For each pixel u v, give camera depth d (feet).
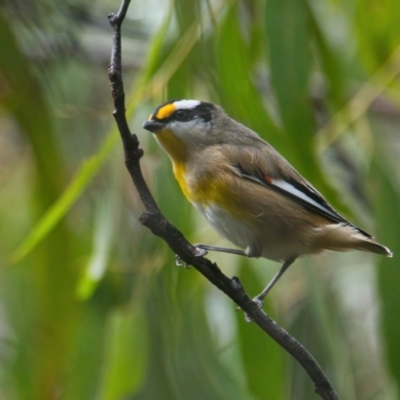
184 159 31.71
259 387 34.32
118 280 36.35
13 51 36.81
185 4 34.30
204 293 36.24
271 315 35.91
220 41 35.01
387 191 36.27
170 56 34.53
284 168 31.30
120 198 36.29
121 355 36.01
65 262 37.17
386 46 39.55
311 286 37.01
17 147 42.57
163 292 35.73
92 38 45.55
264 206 30.55
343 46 42.91
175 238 23.81
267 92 40.98
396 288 34.63
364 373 40.40
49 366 36.29
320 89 41.29
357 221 34.78
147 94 34.58
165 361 35.47
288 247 31.01
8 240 39.52
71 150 39.58
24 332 36.76
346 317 41.73
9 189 40.88
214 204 30.94
